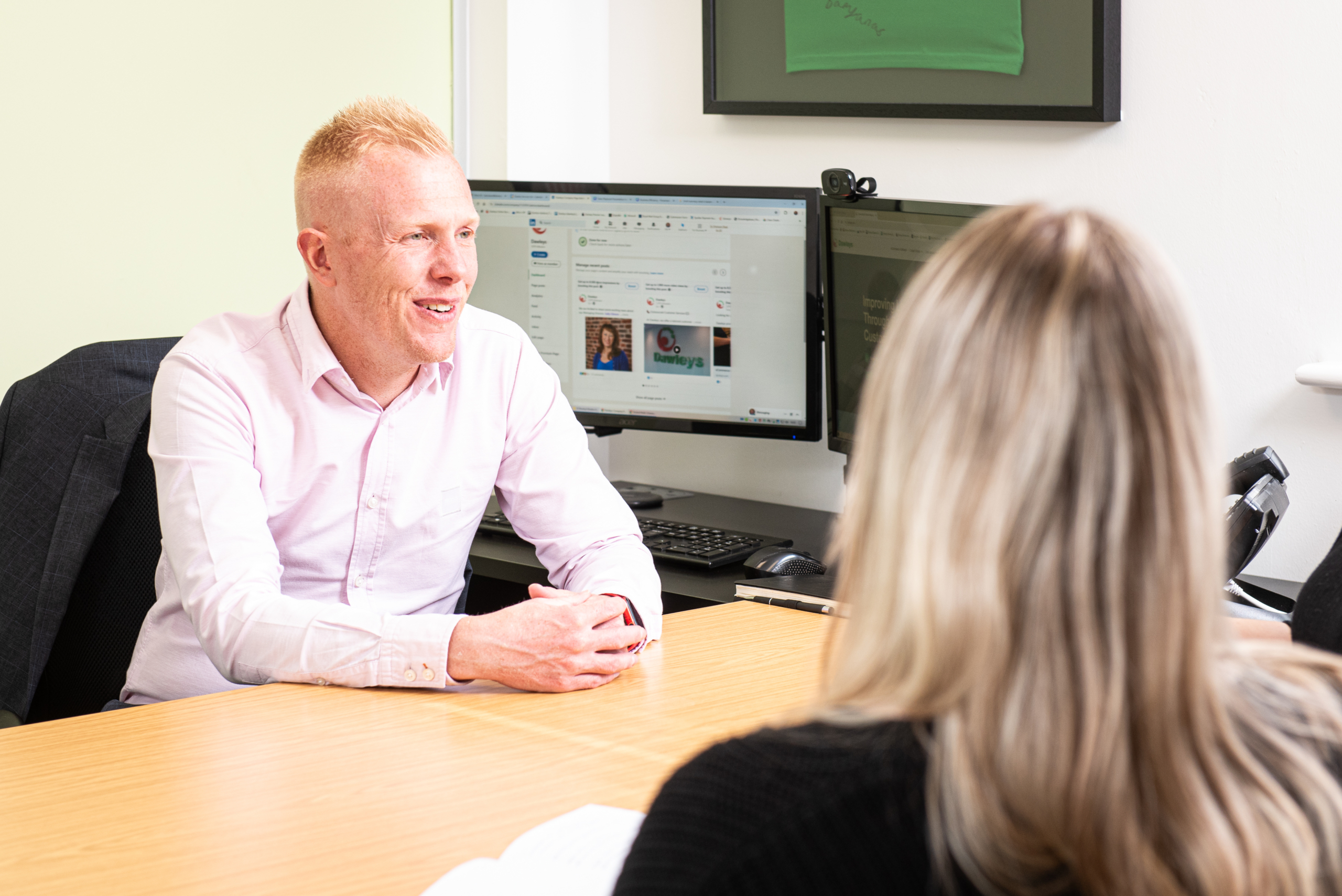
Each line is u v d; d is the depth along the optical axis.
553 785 1.01
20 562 1.62
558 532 1.68
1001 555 0.48
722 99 2.42
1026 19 2.00
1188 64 1.88
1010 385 0.48
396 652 1.25
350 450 1.61
